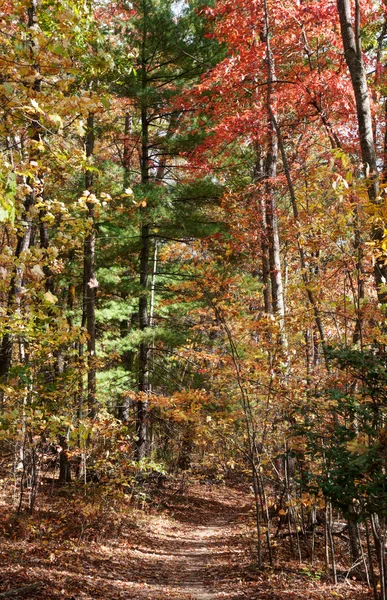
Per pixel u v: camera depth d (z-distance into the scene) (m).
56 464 14.14
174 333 14.73
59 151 4.75
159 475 18.64
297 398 8.45
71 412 8.66
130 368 17.64
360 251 6.66
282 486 9.64
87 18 4.87
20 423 7.69
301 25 11.20
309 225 7.36
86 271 14.65
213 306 9.30
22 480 9.55
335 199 7.49
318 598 7.12
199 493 22.25
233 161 15.16
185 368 14.84
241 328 9.49
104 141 16.11
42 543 8.77
